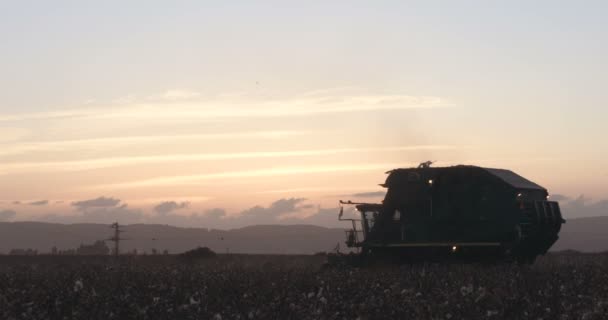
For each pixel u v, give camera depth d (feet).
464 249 138.82
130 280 104.42
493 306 72.02
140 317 70.18
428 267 132.26
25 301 77.36
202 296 82.23
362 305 71.46
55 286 91.40
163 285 93.91
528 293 83.92
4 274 114.62
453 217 140.36
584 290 88.74
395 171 147.02
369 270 132.16
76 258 233.96
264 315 68.28
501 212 136.56
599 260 147.95
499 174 141.69
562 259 160.66
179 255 235.20
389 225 146.41
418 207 144.05
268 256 239.50
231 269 132.77
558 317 67.05
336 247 150.30
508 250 135.03
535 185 146.72
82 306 73.36
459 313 68.49
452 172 141.28
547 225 139.85
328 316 68.64
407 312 69.36
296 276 110.01
